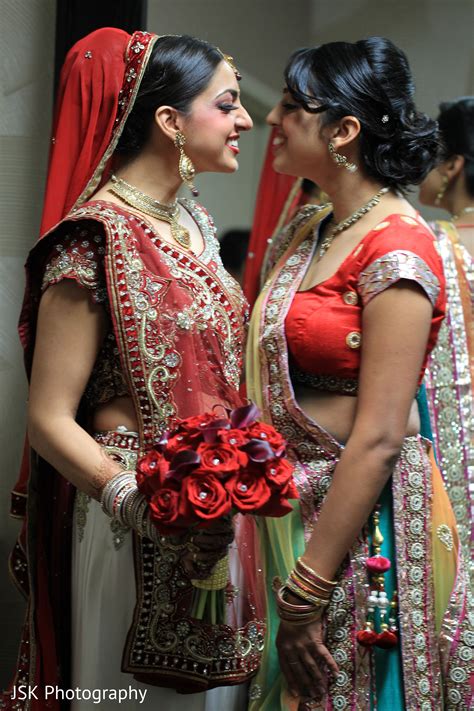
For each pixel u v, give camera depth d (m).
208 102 2.36
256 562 2.41
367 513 2.35
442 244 3.45
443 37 4.67
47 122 3.16
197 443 2.03
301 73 2.56
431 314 2.39
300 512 2.49
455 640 2.47
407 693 2.39
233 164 2.43
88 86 2.42
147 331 2.22
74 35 3.12
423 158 2.56
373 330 2.37
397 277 2.35
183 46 2.37
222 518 2.05
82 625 2.31
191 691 2.24
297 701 2.42
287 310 2.53
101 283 2.23
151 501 1.99
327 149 2.56
